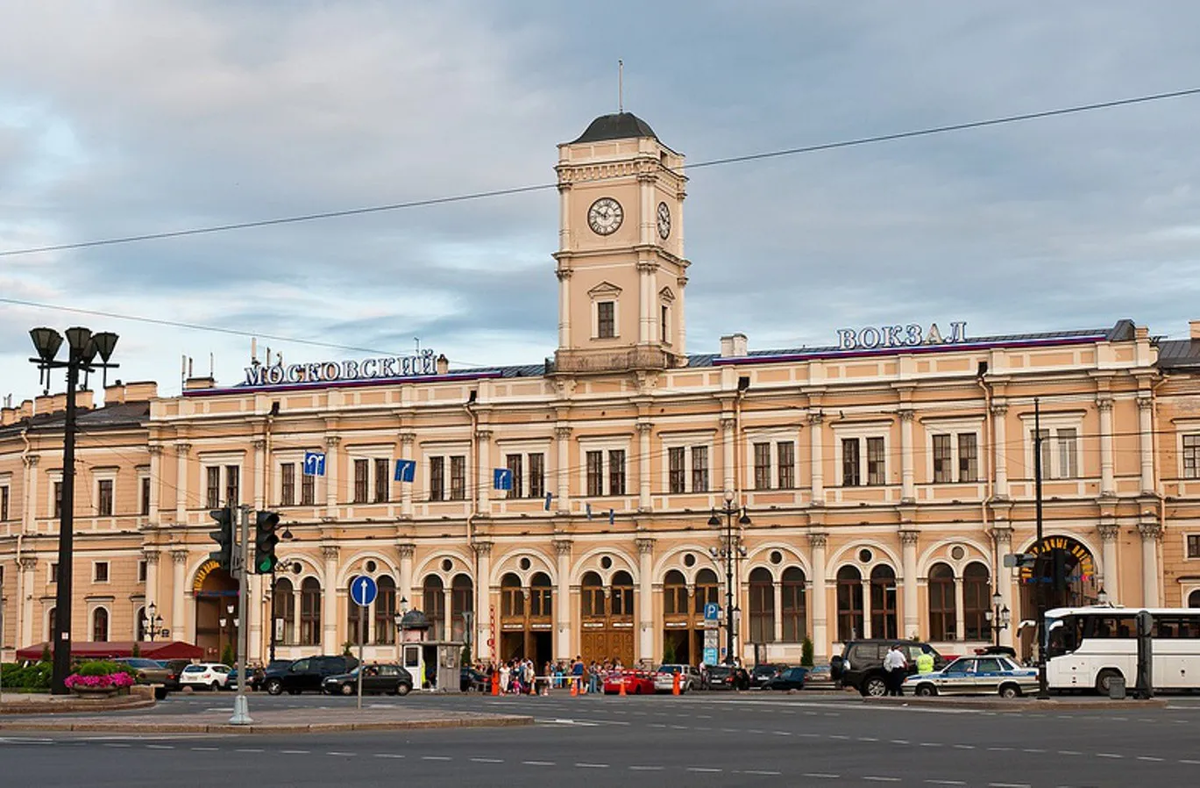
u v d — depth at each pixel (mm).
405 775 31875
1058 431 103000
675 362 115250
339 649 117750
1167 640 76188
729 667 98188
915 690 78812
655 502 111438
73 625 126500
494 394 116250
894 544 105812
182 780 30562
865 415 107312
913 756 37562
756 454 109750
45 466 129375
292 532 119938
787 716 58500
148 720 50594
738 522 109000
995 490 103500
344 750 39125
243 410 122438
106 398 136750
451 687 96812
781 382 109375
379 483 118625
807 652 105250
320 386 120625
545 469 114625
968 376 104688
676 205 118312
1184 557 100750
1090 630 76750
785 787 29719
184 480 122938
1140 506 100125
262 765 34219
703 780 31078
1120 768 33844
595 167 115062
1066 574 68250
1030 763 35281
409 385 117875
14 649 128000
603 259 114375
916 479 105625
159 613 122500
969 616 103875
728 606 103438
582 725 52531
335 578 118438
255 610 120375
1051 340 104312
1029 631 101688
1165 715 56250
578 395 114000
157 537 122938
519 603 114438
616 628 111938
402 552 116562
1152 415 101062
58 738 43844
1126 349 101750
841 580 107188
